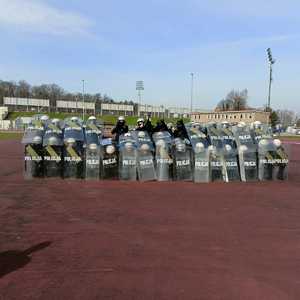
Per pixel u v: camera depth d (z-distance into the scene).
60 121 13.48
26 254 5.78
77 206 8.96
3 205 8.96
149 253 5.91
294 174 15.46
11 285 4.73
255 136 13.71
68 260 5.56
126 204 9.26
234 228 7.36
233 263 5.57
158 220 7.82
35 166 12.88
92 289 4.65
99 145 12.94
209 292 4.62
